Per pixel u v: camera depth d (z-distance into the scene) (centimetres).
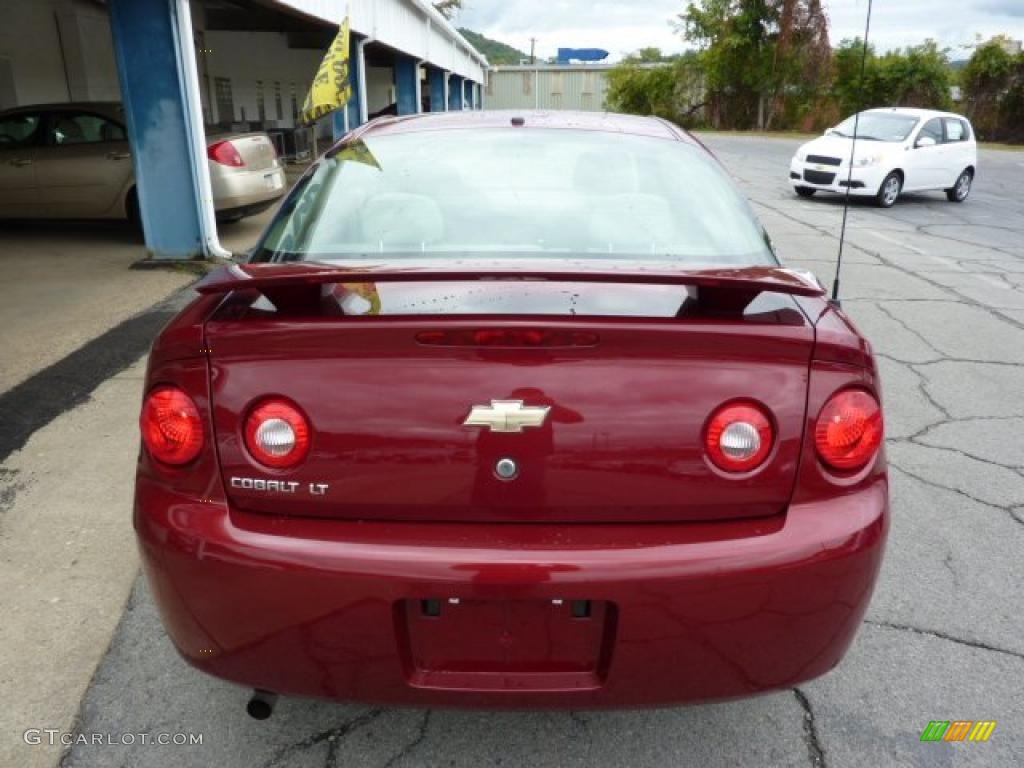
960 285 780
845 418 168
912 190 1418
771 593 166
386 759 204
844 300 702
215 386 166
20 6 1231
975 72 3266
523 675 170
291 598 164
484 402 162
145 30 713
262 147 904
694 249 231
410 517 167
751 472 166
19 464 357
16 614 256
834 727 217
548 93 5044
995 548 307
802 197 1471
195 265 754
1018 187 1797
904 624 261
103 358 491
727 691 173
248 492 167
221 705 221
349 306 174
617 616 163
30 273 722
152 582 175
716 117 4172
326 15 1094
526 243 229
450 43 2455
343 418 163
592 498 165
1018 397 471
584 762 204
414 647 170
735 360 165
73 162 872
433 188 250
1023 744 212
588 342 162
